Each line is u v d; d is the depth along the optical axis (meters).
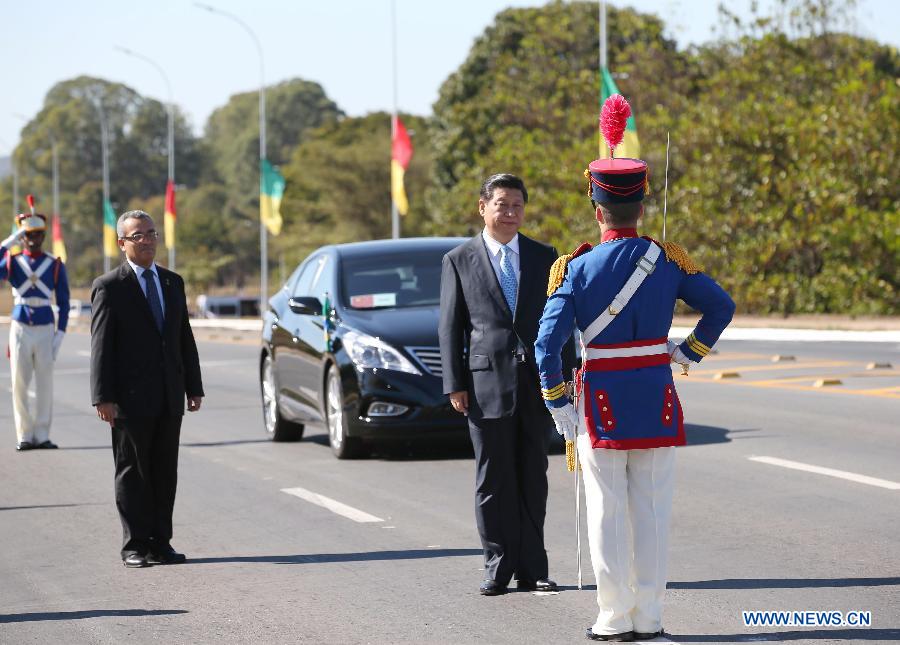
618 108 15.33
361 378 30.09
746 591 17.75
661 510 15.25
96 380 20.58
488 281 18.16
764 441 31.81
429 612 17.27
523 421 18.08
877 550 20.02
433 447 33.00
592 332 15.09
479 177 129.38
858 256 96.69
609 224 15.22
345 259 33.25
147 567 20.66
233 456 32.84
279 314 35.72
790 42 117.62
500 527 18.14
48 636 16.69
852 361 56.44
